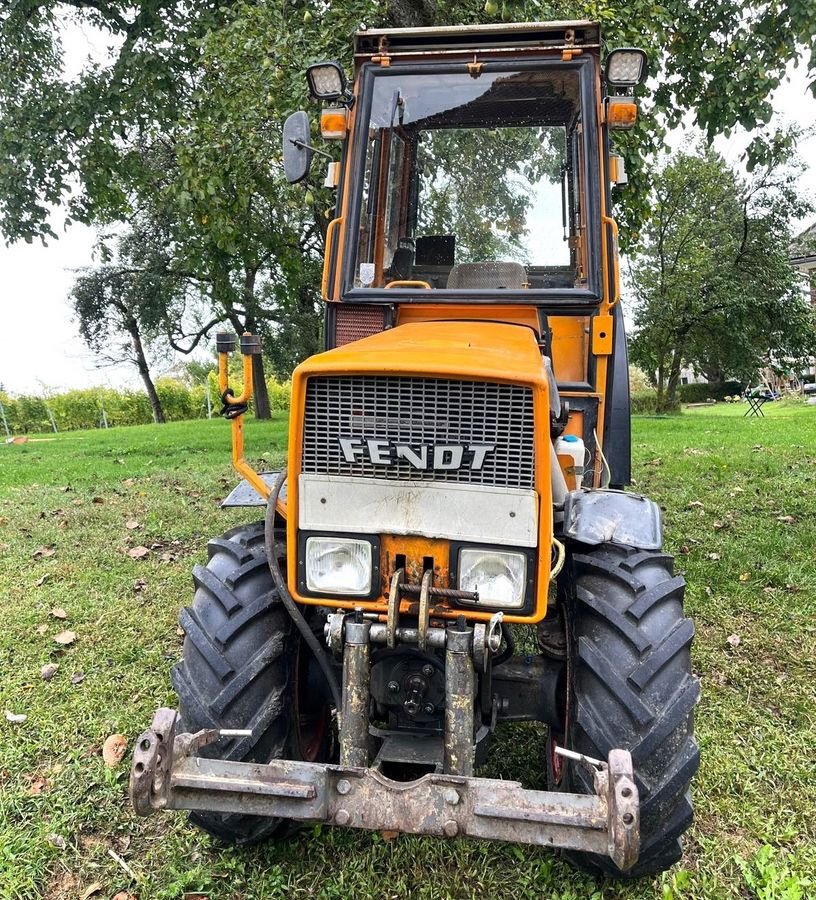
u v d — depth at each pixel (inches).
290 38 240.4
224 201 304.0
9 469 403.9
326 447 88.1
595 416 125.8
